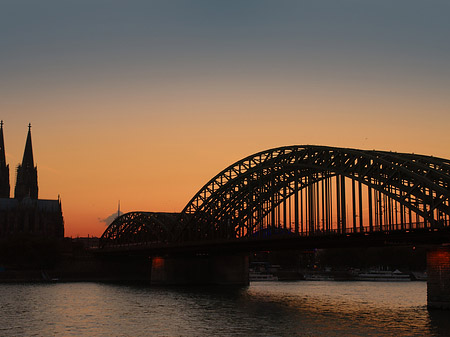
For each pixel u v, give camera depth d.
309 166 133.00
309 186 135.00
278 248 156.25
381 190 111.56
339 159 126.12
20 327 92.94
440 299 111.00
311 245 134.62
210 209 176.75
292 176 146.00
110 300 138.62
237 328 90.81
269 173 151.25
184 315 107.69
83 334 86.38
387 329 88.75
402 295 161.88
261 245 150.38
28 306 123.94
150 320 100.94
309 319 101.00
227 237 168.00
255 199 160.12
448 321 97.19
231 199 167.25
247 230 160.12
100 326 94.12
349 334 84.38
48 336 84.62
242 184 163.12
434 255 112.31
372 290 187.12
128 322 98.56
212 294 157.75
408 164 112.19
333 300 140.75
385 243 121.38
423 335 83.12
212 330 89.06
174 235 198.00
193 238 189.00
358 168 118.69
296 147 139.25
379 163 113.94
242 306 123.75
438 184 109.06
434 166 112.44
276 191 150.62
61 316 106.81
